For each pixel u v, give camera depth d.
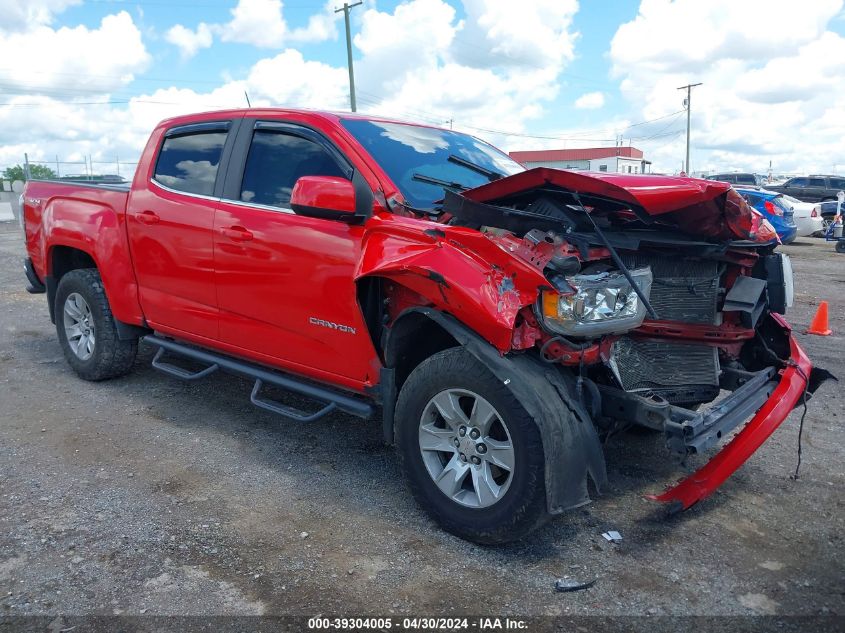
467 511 3.09
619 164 75.50
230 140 4.28
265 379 4.06
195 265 4.30
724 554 3.09
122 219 4.86
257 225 3.89
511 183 3.08
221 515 3.38
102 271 5.00
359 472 3.93
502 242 2.94
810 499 3.64
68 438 4.34
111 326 5.23
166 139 4.73
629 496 3.67
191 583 2.80
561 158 77.56
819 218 20.20
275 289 3.83
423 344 3.43
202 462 4.02
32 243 5.84
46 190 5.71
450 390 3.10
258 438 4.40
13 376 5.65
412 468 3.29
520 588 2.81
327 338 3.64
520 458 2.88
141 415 4.77
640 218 3.19
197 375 4.46
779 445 4.39
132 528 3.23
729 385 3.71
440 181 3.82
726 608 2.70
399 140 4.00
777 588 2.83
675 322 3.43
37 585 2.77
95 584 2.78
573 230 3.02
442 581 2.85
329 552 3.06
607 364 3.13
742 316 3.59
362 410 3.55
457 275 2.95
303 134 3.93
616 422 3.30
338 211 3.31
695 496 3.07
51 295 5.70
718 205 3.10
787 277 3.83
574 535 3.25
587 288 2.88
